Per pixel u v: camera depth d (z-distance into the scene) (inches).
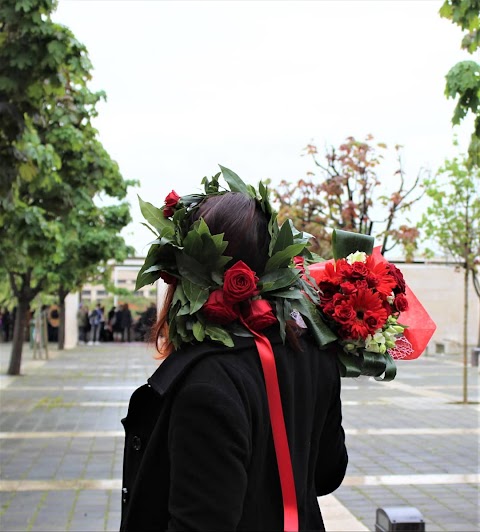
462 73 174.7
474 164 189.8
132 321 1144.8
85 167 462.0
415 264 999.0
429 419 373.4
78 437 313.9
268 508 51.8
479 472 256.8
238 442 48.4
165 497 52.4
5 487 228.2
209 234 54.4
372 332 57.4
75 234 622.2
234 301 52.7
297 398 55.4
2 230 340.5
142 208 57.7
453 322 1003.3
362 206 533.6
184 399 49.1
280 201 540.4
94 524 190.2
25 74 222.1
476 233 616.1
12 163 233.6
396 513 148.3
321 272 62.8
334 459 62.7
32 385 520.7
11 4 212.2
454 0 170.1
